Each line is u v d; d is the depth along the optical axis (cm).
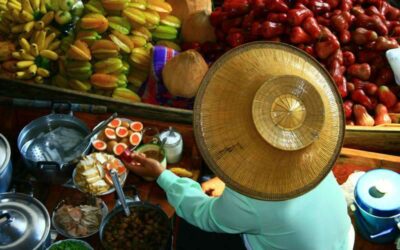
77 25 320
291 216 185
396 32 330
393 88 320
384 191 240
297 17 305
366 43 319
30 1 318
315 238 190
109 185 258
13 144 299
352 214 263
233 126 179
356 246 258
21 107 297
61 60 319
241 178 181
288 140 174
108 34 323
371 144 291
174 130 285
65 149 267
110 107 299
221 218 191
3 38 330
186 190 208
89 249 237
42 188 270
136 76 329
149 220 243
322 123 176
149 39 335
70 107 282
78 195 257
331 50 310
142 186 274
